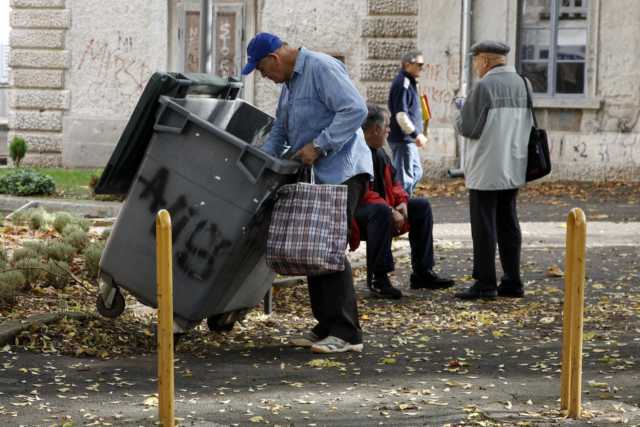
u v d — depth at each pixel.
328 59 7.39
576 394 5.70
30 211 14.41
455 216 16.47
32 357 7.05
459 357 7.38
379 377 6.75
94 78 24.33
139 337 7.80
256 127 8.05
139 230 7.24
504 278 9.98
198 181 7.09
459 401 6.09
